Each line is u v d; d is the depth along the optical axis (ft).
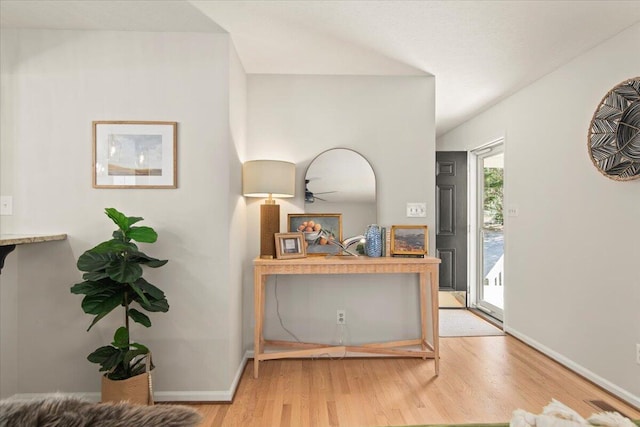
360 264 9.06
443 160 15.93
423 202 10.75
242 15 7.57
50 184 8.09
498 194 14.56
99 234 8.12
